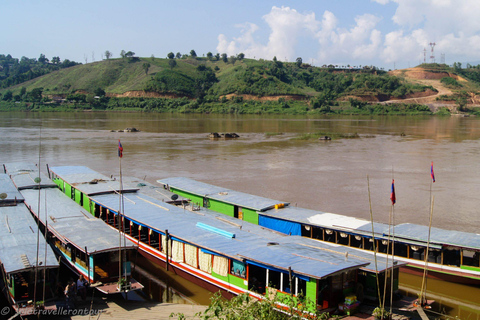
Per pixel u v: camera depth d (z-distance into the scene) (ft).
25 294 71.15
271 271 70.08
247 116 655.35
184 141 306.76
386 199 147.23
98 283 76.64
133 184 130.62
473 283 81.61
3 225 90.38
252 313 52.85
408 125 494.18
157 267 94.43
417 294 82.48
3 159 215.10
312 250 76.64
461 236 86.69
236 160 225.15
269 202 110.63
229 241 82.48
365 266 69.82
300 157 238.68
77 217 98.63
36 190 123.85
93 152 243.81
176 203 115.24
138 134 352.49
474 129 439.63
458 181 177.37
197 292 82.84
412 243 85.76
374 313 64.85
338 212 130.11
